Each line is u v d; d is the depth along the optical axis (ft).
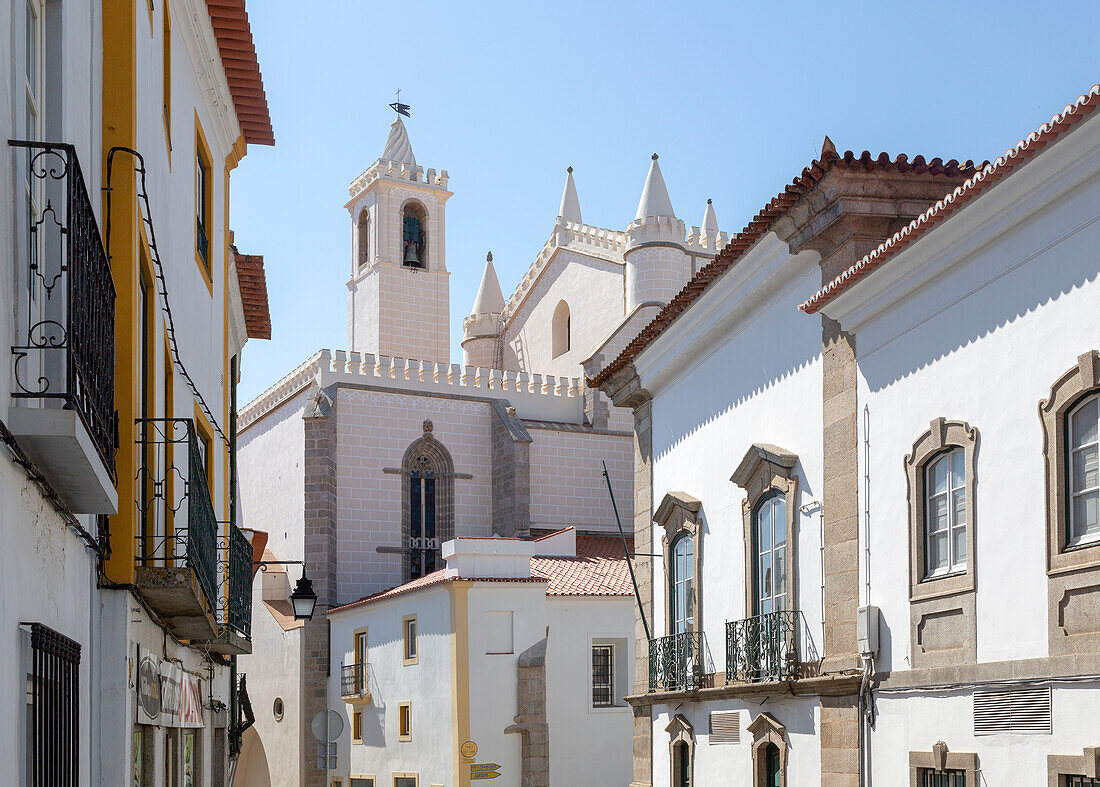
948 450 49.06
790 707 61.00
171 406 43.37
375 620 142.82
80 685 27.71
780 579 63.52
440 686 124.16
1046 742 41.75
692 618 75.15
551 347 211.20
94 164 31.12
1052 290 42.65
